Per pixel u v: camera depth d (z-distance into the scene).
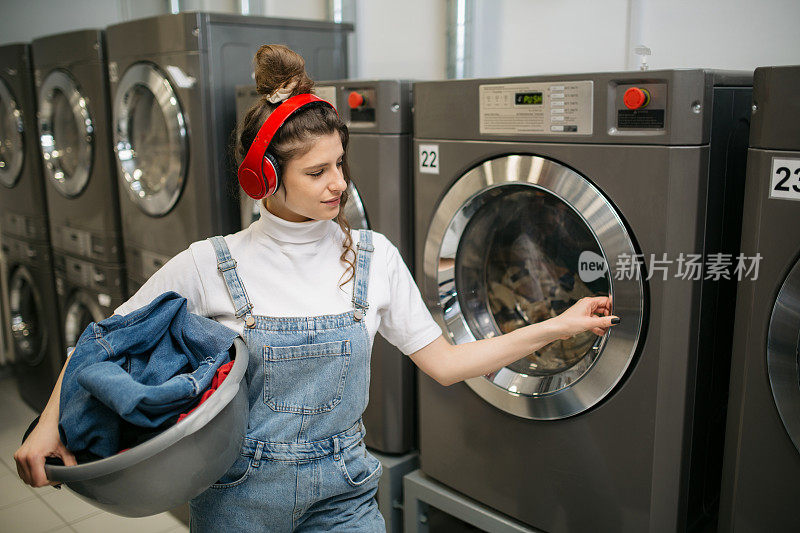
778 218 1.36
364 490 1.38
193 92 2.46
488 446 1.91
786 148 1.33
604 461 1.67
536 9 2.42
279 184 1.25
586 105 1.54
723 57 2.02
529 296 1.86
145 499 1.08
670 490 1.61
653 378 1.55
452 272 1.95
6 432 3.49
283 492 1.29
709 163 1.48
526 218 1.80
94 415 1.09
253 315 1.29
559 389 1.71
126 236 3.00
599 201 1.55
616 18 2.22
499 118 1.72
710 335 1.64
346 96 2.10
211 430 1.11
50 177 3.40
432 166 1.91
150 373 1.18
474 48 2.60
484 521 1.95
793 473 1.43
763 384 1.45
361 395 1.34
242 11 3.75
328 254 1.35
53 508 2.82
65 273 3.46
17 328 3.88
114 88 2.82
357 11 3.07
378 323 1.38
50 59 3.20
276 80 1.24
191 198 2.57
